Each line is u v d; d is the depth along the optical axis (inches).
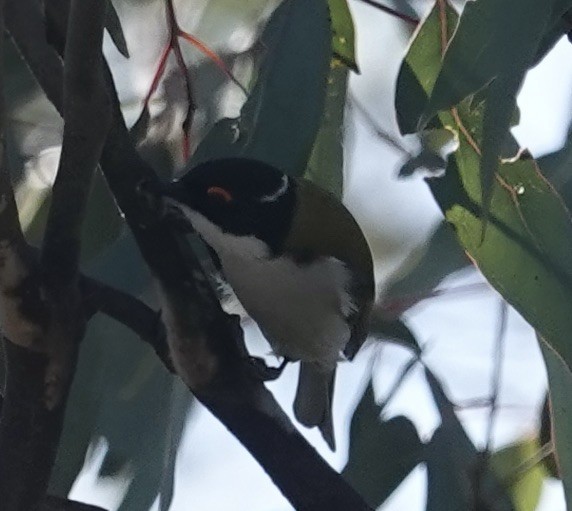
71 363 168.4
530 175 267.6
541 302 263.6
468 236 270.7
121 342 279.1
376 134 320.8
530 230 266.8
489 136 227.5
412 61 259.0
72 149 156.2
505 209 268.8
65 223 160.9
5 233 157.9
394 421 291.3
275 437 180.1
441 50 259.3
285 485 178.7
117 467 286.2
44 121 290.2
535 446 311.1
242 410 180.5
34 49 180.4
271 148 244.8
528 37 228.8
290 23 250.1
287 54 248.4
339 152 293.3
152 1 324.8
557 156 305.0
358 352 309.1
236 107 295.0
